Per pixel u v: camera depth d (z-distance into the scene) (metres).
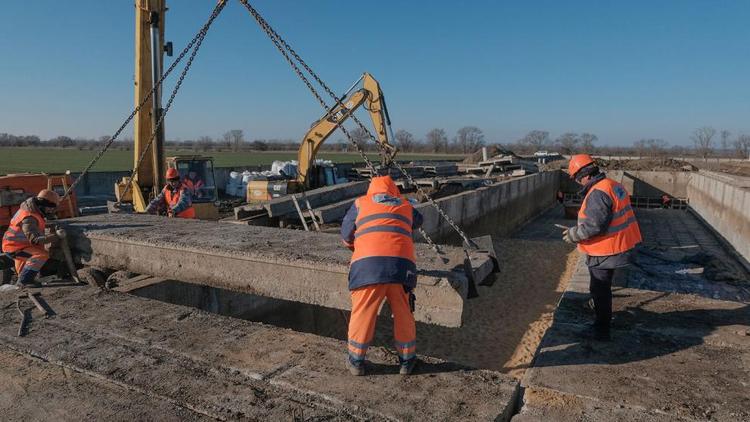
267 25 4.86
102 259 6.12
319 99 5.01
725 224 15.66
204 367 3.81
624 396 3.29
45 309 5.10
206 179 17.17
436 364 3.77
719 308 4.87
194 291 7.05
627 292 5.43
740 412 3.08
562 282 11.66
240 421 3.13
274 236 5.87
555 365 3.73
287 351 4.05
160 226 6.56
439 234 12.39
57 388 3.65
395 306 3.51
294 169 29.48
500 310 9.73
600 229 3.86
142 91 11.11
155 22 10.41
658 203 27.56
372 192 3.64
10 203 9.62
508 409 3.23
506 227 18.83
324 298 4.61
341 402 3.25
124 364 3.90
